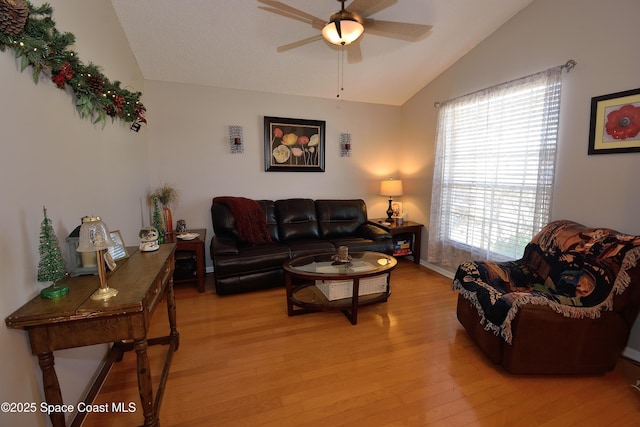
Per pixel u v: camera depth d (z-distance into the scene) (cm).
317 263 286
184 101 365
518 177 284
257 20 270
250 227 360
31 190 131
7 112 116
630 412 167
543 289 222
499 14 283
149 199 349
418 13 275
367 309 290
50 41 129
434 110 396
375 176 474
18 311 117
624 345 191
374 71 367
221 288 312
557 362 190
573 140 242
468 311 233
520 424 159
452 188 365
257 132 400
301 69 353
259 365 205
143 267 168
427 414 165
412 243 438
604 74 220
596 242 203
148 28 272
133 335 129
